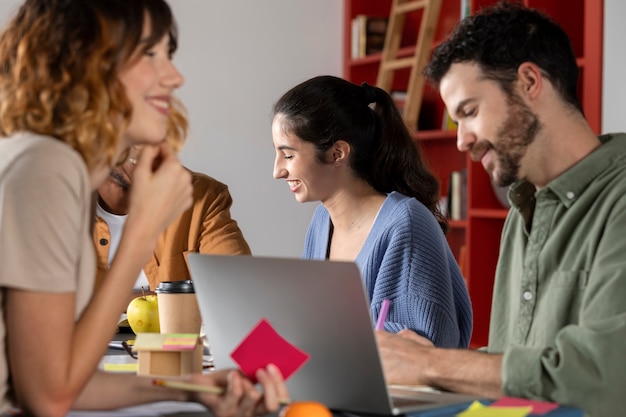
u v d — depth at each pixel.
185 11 5.70
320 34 6.15
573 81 1.87
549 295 1.86
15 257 1.46
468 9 5.34
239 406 1.57
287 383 1.68
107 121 1.55
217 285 1.69
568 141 1.85
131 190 1.66
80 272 1.56
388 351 1.82
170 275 3.25
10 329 1.49
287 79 6.02
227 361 1.75
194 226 3.27
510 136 1.82
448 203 5.60
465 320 2.63
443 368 1.76
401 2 5.90
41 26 1.57
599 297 1.70
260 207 5.93
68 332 1.50
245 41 5.88
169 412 1.62
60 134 1.54
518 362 1.67
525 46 1.81
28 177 1.47
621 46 4.33
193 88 5.73
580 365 1.63
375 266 2.54
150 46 1.61
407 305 2.45
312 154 2.60
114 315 1.58
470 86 1.83
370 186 2.67
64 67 1.54
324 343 1.58
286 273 1.57
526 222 1.97
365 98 2.64
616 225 1.75
